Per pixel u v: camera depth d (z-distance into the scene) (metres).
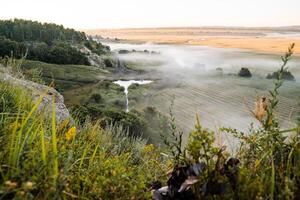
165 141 2.22
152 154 3.72
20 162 1.97
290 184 1.76
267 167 1.98
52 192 1.76
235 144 2.16
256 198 1.70
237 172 1.89
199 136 1.93
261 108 2.15
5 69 6.58
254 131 2.21
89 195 2.12
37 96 5.66
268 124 2.09
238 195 1.80
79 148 3.02
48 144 2.24
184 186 1.87
